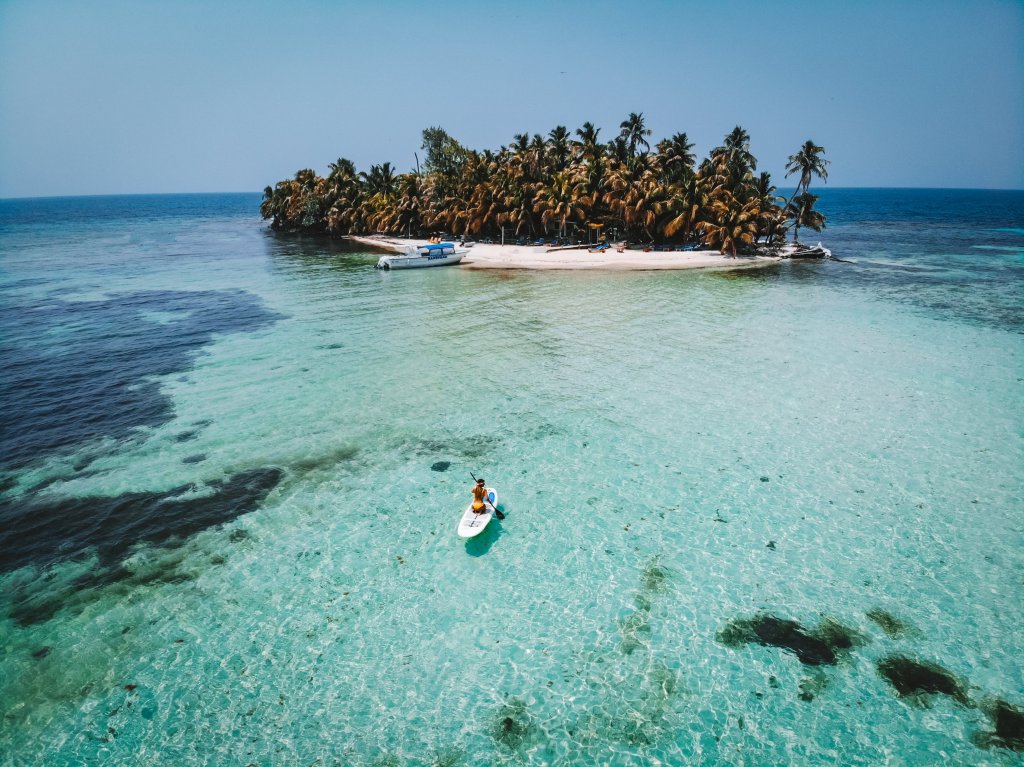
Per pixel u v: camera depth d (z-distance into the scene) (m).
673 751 9.23
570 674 10.73
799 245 63.41
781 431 19.73
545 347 29.66
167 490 17.03
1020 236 90.56
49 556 14.22
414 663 11.05
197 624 12.12
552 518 15.41
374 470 18.03
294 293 46.88
